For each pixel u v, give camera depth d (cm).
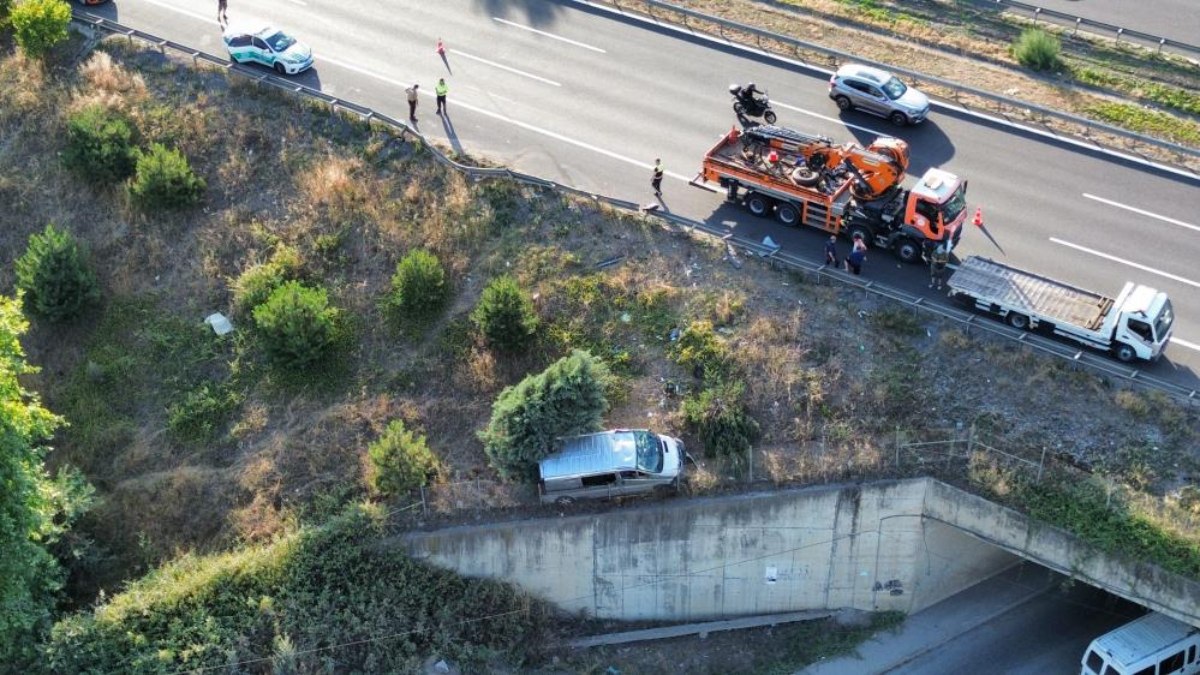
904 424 3500
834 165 3912
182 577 3459
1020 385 3512
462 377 3778
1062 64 4697
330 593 3419
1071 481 3300
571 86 4631
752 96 4216
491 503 3497
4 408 3234
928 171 3850
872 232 3850
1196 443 3331
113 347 4059
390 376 3831
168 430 3859
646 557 3522
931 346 3631
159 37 4888
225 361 3959
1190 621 3156
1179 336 3606
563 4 5047
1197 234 3919
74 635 3319
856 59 4672
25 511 3266
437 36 4897
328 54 4800
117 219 4291
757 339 3684
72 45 4816
